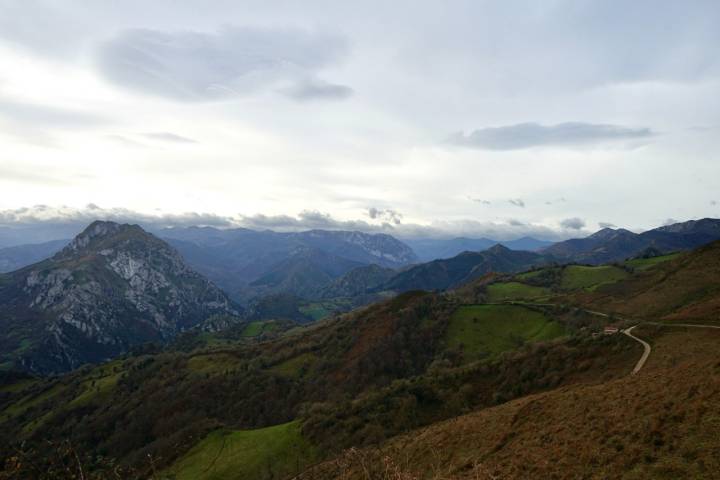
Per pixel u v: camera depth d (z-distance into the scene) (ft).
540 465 118.52
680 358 204.74
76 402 621.72
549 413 158.71
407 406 310.45
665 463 92.48
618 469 98.73
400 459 186.91
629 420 118.52
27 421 615.57
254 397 517.14
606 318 426.10
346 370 526.57
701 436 95.45
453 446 175.32
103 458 74.33
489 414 195.52
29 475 64.13
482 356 454.40
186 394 547.08
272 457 307.37
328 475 217.77
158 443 406.00
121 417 543.39
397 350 522.88
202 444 358.43
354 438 290.76
